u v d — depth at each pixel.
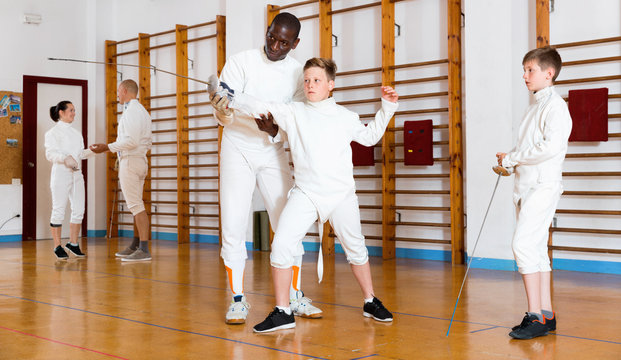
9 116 7.88
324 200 2.60
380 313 2.80
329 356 2.18
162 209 8.04
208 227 7.33
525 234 2.46
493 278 4.29
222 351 2.27
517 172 2.55
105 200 8.57
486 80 4.89
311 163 2.59
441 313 3.01
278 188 2.90
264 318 2.90
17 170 7.94
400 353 2.21
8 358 2.19
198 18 7.62
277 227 2.79
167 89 8.00
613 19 4.53
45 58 8.16
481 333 2.55
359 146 5.89
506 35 4.80
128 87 5.24
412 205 5.71
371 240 6.01
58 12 8.27
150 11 8.20
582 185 4.64
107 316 2.96
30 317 2.95
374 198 6.00
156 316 2.96
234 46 6.74
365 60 6.05
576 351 2.24
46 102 8.21
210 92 2.55
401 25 5.78
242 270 2.88
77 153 5.59
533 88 2.52
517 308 3.13
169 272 4.64
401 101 5.78
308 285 3.92
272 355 2.20
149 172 8.12
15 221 7.91
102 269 4.83
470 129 4.97
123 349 2.31
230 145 2.84
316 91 2.60
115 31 8.70
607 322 2.78
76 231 5.64
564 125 2.40
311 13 6.44
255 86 2.83
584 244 4.64
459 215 5.22
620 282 4.06
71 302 3.36
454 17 5.22
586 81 4.59
